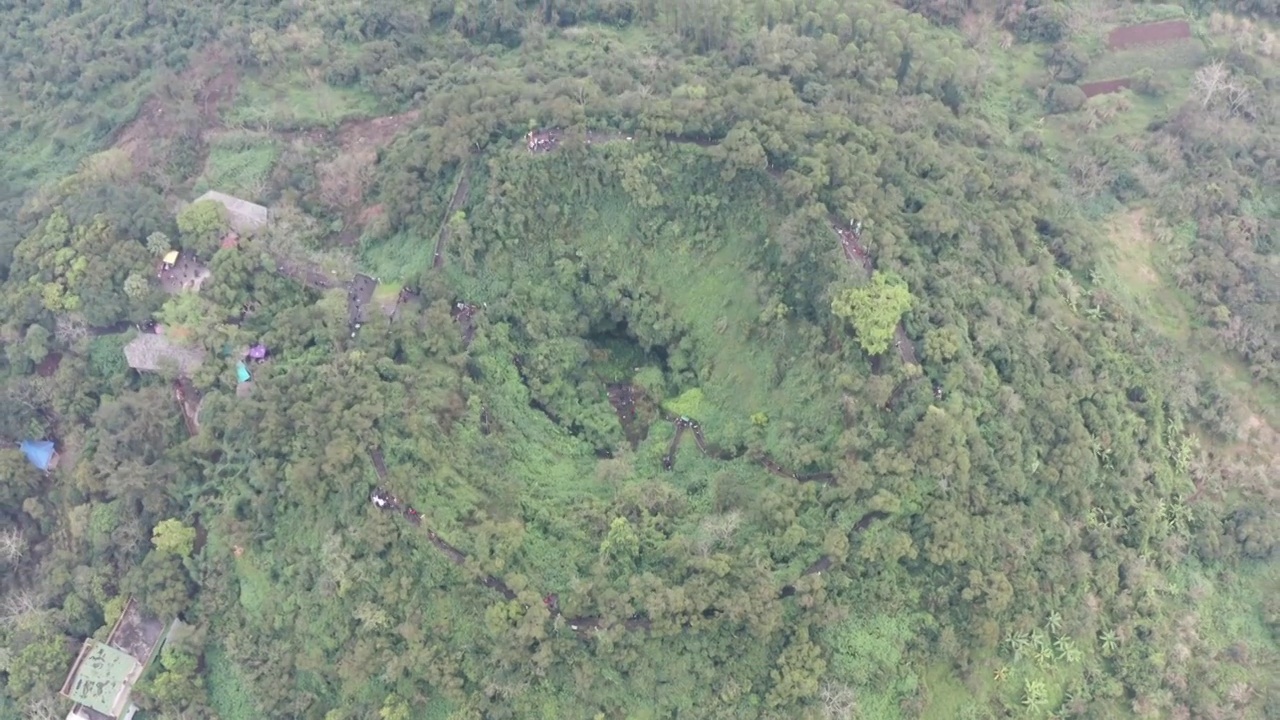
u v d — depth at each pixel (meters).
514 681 86.19
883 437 91.62
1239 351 113.25
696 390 107.56
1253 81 134.88
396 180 113.38
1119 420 100.88
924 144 112.38
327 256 112.69
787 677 83.81
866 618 87.06
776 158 106.81
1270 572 101.38
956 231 105.25
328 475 92.62
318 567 92.25
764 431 100.81
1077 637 91.19
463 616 88.56
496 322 108.81
